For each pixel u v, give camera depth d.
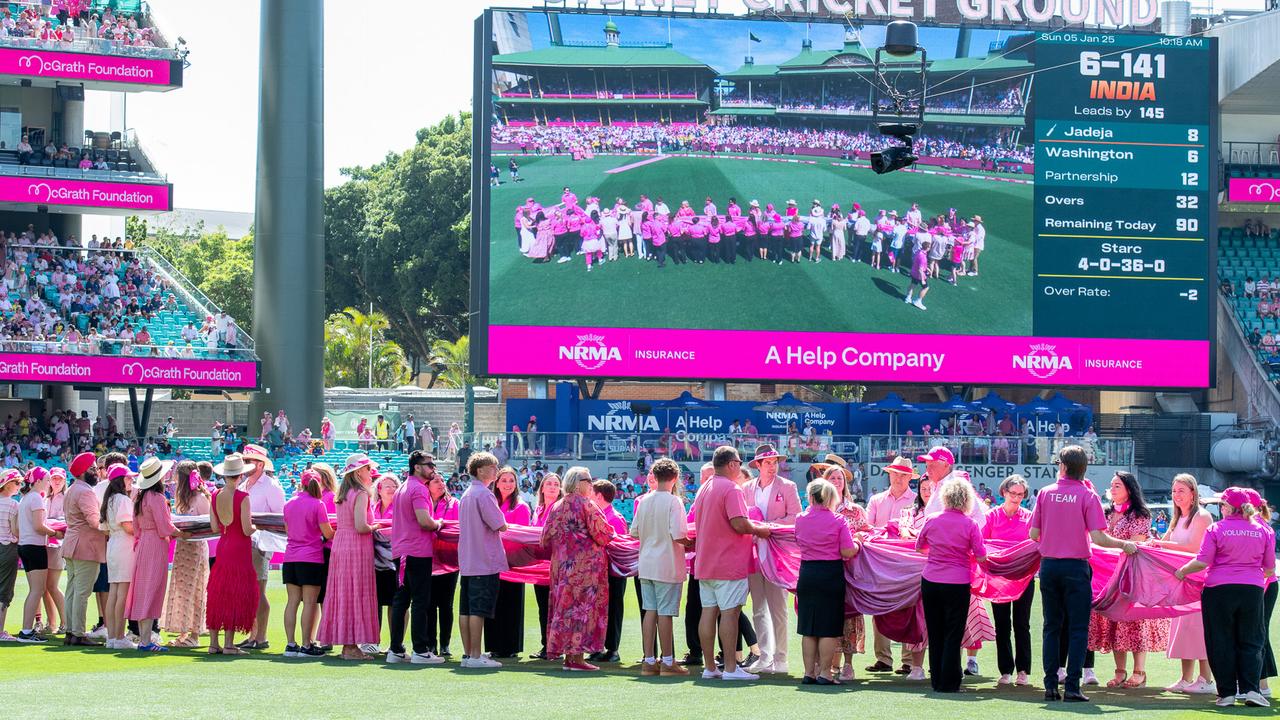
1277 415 44.09
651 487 14.20
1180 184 40.75
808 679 13.16
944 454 14.55
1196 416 45.53
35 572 16.47
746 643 16.22
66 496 16.11
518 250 39.03
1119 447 40.66
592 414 40.72
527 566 15.30
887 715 11.21
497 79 39.22
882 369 39.69
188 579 16.22
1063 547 12.34
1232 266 48.38
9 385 45.97
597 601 14.08
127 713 11.03
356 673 13.59
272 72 45.81
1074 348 40.19
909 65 40.12
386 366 73.81
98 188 43.25
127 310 44.88
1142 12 41.69
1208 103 40.97
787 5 40.16
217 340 43.16
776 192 39.62
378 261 73.19
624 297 39.22
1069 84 40.56
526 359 38.94
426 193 72.06
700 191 39.44
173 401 53.19
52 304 43.62
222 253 86.75
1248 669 12.17
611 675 13.83
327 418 46.53
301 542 15.06
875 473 39.84
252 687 12.50
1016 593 13.44
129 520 15.64
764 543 14.10
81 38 44.06
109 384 41.34
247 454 16.28
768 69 39.78
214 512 15.12
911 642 13.71
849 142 39.94
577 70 39.41
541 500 16.42
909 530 14.59
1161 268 40.56
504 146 39.12
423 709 11.32
